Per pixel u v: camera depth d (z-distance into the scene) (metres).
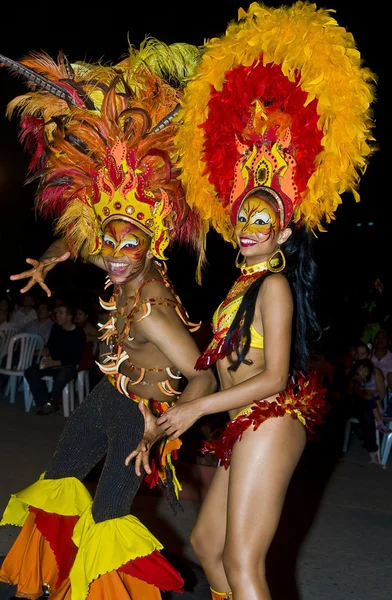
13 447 6.95
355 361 8.17
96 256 3.70
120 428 3.27
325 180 2.86
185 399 2.99
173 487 3.40
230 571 2.77
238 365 2.86
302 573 4.50
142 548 3.09
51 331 9.20
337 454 8.02
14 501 3.50
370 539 5.29
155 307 3.16
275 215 2.89
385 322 11.27
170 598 3.77
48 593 3.46
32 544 3.44
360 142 2.84
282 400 2.80
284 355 2.72
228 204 3.16
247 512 2.75
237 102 3.02
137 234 3.23
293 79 2.89
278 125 2.94
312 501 6.20
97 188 3.30
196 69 3.18
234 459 2.80
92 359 9.43
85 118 3.32
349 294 13.30
